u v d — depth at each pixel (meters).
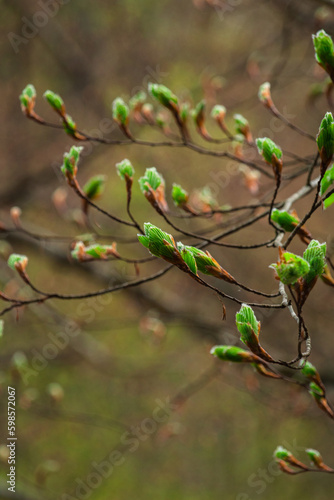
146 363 6.82
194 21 6.15
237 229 1.76
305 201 6.25
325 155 1.31
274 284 6.51
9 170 6.19
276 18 5.77
